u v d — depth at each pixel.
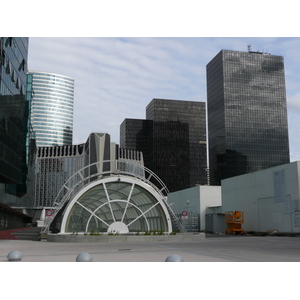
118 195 34.50
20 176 69.81
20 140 69.88
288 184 39.91
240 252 16.88
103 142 187.25
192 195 66.12
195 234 29.95
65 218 30.00
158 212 32.78
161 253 16.34
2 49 55.06
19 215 72.44
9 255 12.70
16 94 65.88
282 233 40.19
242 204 49.47
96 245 22.77
